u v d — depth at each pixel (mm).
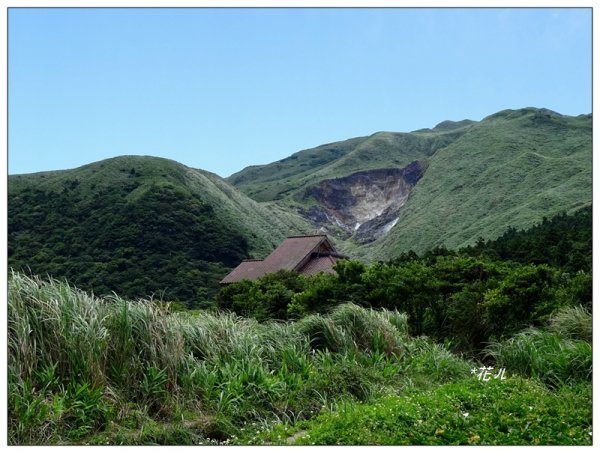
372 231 179750
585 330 11141
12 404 6398
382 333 11570
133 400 7492
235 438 7031
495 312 13180
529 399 7746
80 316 7578
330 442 6547
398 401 7777
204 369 8367
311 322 11312
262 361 9477
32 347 7039
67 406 6762
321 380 8922
